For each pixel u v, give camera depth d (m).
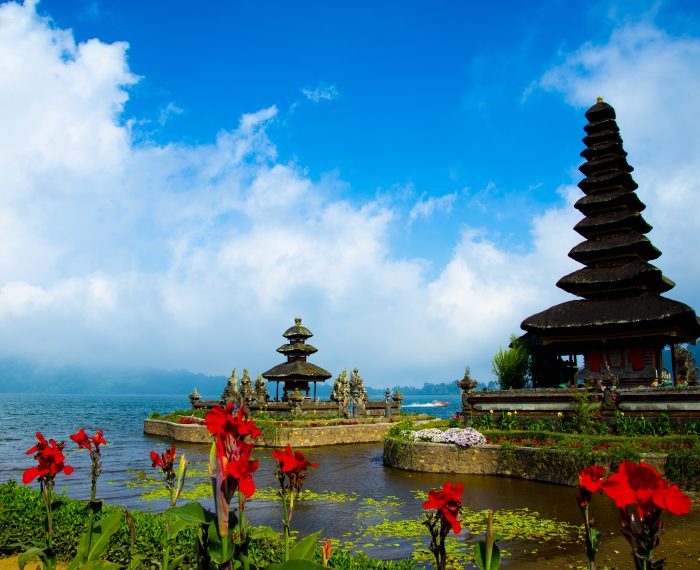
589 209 37.72
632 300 32.78
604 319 31.78
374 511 17.14
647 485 3.57
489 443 24.05
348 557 10.26
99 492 20.70
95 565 6.66
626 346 34.09
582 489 4.93
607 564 11.76
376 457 31.00
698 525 14.46
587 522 4.92
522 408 26.98
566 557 12.28
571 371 41.78
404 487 21.17
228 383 49.72
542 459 21.55
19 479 24.83
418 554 12.60
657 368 34.56
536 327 33.62
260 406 44.25
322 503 18.41
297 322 55.03
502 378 43.22
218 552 3.92
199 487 21.50
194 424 41.28
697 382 42.59
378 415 49.44
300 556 5.25
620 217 35.94
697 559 11.85
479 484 21.20
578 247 36.59
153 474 25.02
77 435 7.32
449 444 24.36
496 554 5.25
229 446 3.85
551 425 25.44
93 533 7.17
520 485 20.89
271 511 17.22
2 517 11.87
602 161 37.75
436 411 118.00
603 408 24.53
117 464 28.84
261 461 28.56
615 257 35.81
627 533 3.63
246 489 3.69
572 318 33.00
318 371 52.16
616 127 38.69
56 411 115.31
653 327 31.14
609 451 20.02
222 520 3.78
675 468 18.39
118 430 56.47
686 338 33.09
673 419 23.03
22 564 7.02
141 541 10.45
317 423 38.72
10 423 70.25
